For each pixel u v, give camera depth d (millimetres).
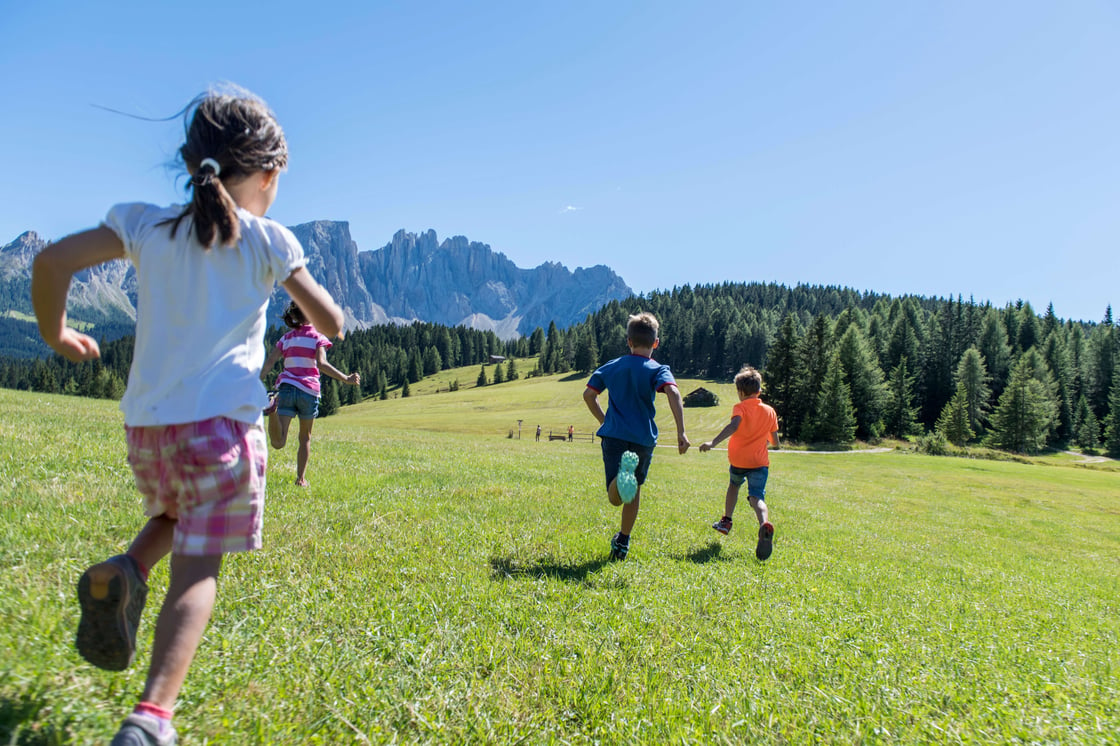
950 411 91750
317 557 4648
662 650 3732
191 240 2061
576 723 2850
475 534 6125
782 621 4691
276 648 3023
